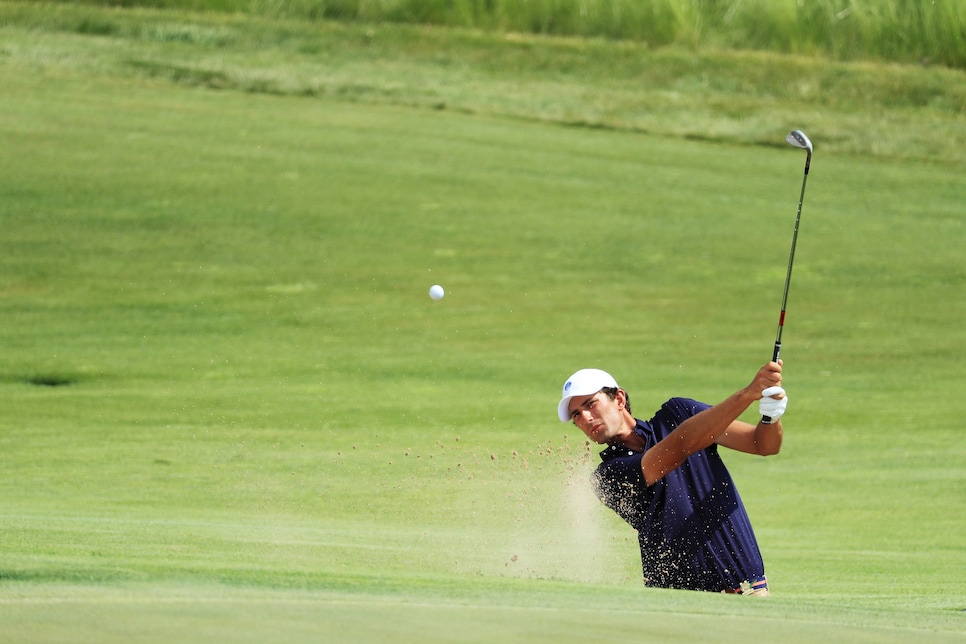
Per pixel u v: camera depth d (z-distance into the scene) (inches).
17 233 1843.0
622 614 381.1
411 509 864.3
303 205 2016.5
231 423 1209.4
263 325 1581.0
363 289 1718.8
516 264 1834.4
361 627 346.9
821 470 1114.1
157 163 2145.7
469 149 2322.8
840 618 392.2
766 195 2193.7
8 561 442.9
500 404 1315.2
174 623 343.3
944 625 386.3
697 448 539.5
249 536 632.4
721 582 543.5
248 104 2475.4
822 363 1517.0
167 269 1753.2
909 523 922.1
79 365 1403.8
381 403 1305.4
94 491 924.6
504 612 373.7
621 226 2007.9
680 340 1581.0
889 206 2167.8
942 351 1561.3
